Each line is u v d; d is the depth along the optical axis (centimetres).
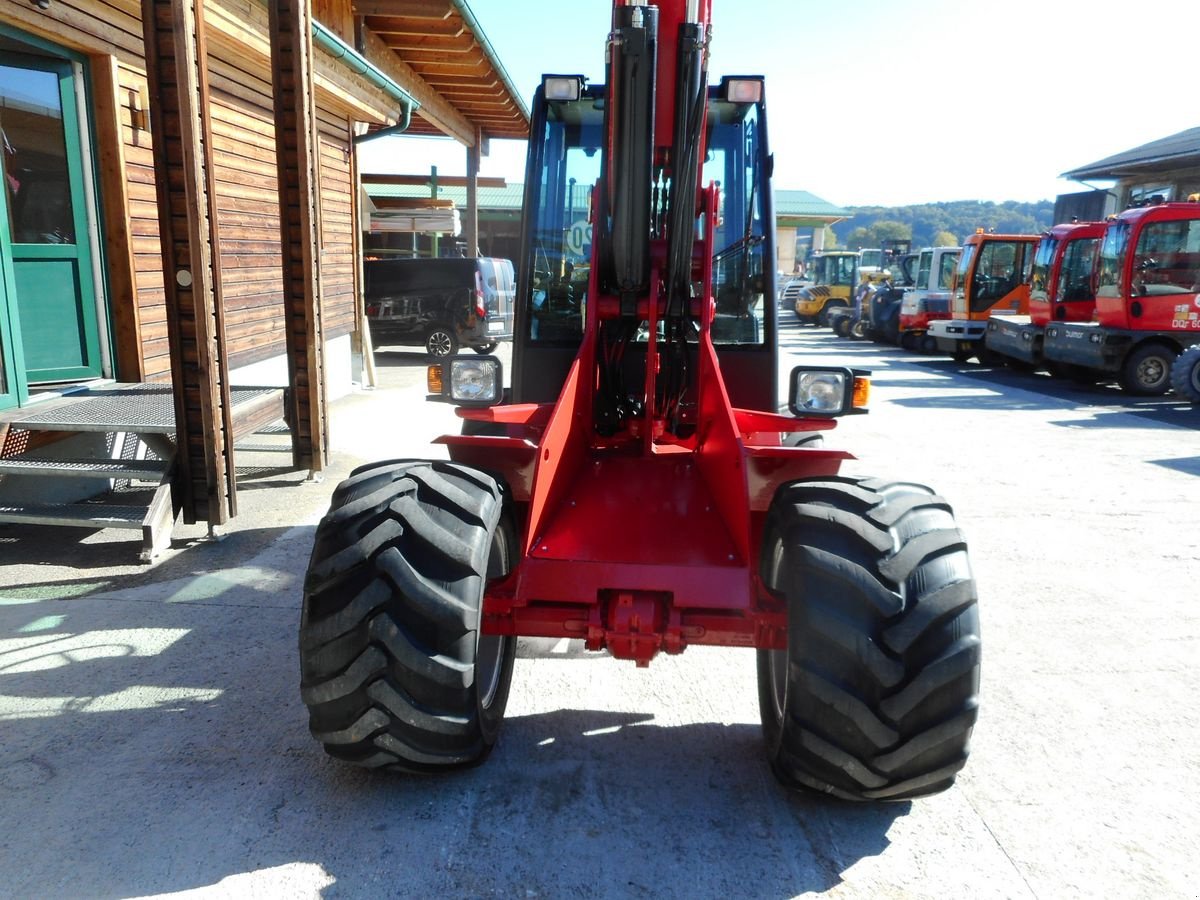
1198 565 492
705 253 344
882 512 239
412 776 276
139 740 294
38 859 235
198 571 452
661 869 236
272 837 246
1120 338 1209
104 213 595
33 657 352
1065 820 262
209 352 472
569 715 319
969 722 229
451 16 1123
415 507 246
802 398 321
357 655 236
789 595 237
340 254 1073
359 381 1133
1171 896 230
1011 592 450
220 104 748
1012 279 1662
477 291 1453
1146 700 339
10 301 517
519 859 239
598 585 263
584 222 406
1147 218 1184
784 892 228
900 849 246
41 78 545
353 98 992
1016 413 1040
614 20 303
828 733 231
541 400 414
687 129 316
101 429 484
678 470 344
